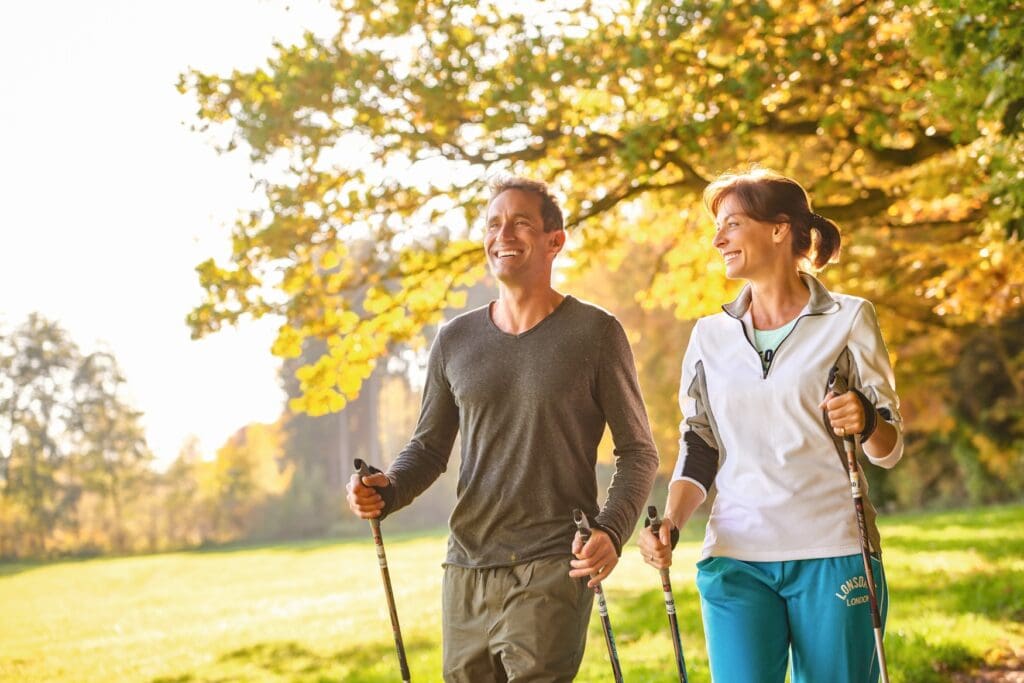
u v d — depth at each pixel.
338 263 10.98
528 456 3.95
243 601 21.22
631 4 9.98
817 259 3.99
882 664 3.46
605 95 10.67
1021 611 9.08
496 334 4.06
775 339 3.82
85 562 52.19
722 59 10.21
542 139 10.45
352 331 10.94
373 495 3.98
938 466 33.78
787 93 10.00
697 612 10.88
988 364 27.56
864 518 3.53
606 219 12.31
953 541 15.58
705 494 3.90
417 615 14.14
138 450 72.69
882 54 9.25
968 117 6.77
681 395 4.00
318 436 82.44
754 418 3.78
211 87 10.48
